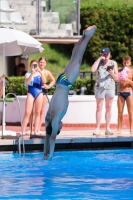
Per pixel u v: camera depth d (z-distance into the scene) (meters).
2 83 20.12
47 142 15.03
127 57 20.98
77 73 14.55
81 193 12.84
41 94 19.80
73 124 24.12
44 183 13.87
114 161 17.02
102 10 42.09
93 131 22.16
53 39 32.84
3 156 17.80
